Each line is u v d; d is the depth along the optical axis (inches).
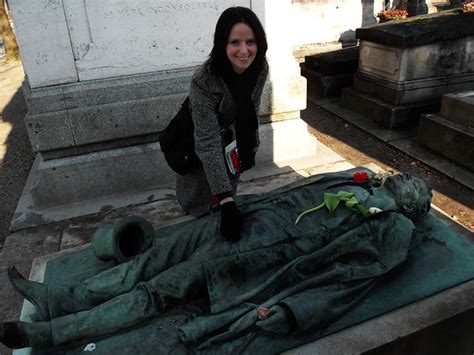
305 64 271.1
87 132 144.0
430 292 81.9
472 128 165.3
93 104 143.2
